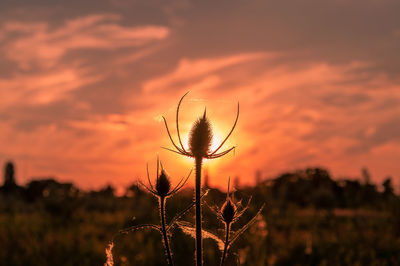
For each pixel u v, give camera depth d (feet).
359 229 43.68
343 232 41.65
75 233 40.68
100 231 42.16
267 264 23.93
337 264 30.55
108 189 69.21
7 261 31.55
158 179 5.92
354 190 76.18
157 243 30.07
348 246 36.17
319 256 32.09
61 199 56.34
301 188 67.82
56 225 48.44
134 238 30.40
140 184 6.01
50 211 54.49
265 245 23.94
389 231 41.63
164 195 5.91
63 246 35.47
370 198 69.97
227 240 6.11
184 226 5.99
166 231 5.91
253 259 22.22
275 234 33.60
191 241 27.71
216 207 6.11
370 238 39.40
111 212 58.54
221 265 6.11
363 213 58.49
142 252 27.86
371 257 33.17
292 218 45.24
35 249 34.50
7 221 45.34
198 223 5.56
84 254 33.40
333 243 36.88
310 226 44.75
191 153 5.74
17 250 34.78
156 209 6.18
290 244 34.27
